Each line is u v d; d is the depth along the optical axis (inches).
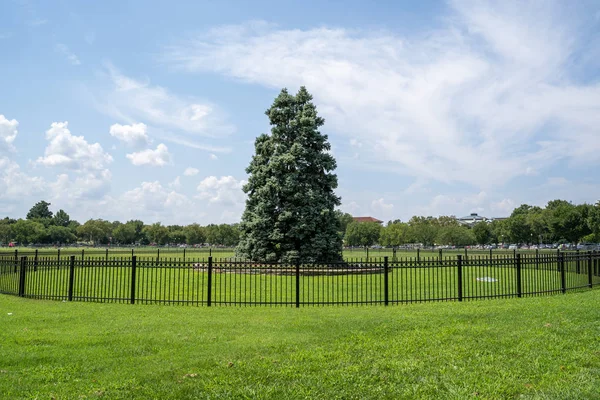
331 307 497.0
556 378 253.4
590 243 2856.8
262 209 1009.5
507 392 236.7
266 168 1035.3
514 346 312.3
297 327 381.7
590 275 637.3
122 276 864.9
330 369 271.3
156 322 408.2
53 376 259.6
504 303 494.0
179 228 4945.9
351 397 233.3
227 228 4109.3
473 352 299.9
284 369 270.4
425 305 498.3
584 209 2807.6
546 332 346.3
